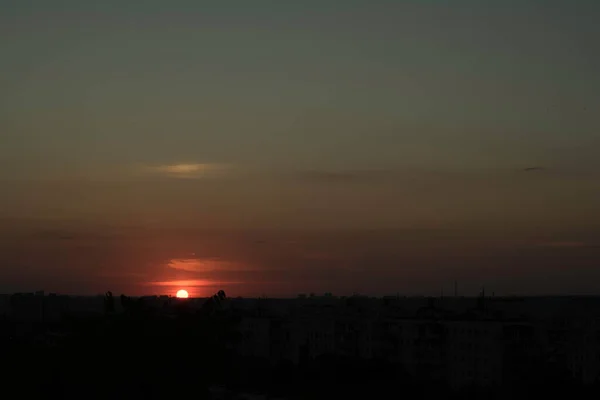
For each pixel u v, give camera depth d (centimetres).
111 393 5181
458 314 15600
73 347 5384
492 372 11481
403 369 12469
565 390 10275
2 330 8062
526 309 16625
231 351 5619
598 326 12038
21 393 5547
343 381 11788
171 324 5231
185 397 5084
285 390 12312
